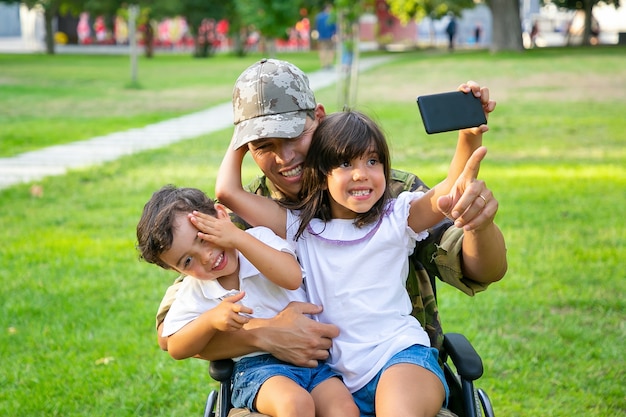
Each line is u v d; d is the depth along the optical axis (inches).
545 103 590.6
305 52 1578.5
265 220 107.3
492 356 177.3
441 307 205.3
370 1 540.7
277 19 632.4
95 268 237.3
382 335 100.3
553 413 154.4
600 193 311.3
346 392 98.1
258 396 97.0
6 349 184.7
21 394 164.1
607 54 1049.5
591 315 199.9
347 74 553.6
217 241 97.5
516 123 493.7
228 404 103.0
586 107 564.1
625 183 327.3
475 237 96.7
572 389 163.9
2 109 610.5
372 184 100.3
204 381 171.9
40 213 297.1
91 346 186.4
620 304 203.5
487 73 836.6
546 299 208.2
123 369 174.6
